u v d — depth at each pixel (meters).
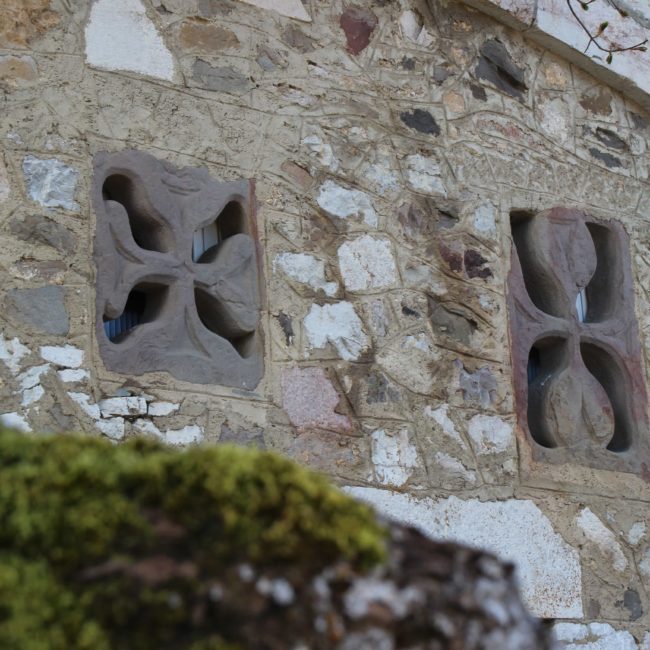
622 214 7.80
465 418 6.53
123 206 5.65
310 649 2.40
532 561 6.55
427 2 7.21
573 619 6.61
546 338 7.12
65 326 5.24
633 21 8.07
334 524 2.54
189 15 6.13
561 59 7.82
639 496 7.13
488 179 7.14
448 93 7.13
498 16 7.45
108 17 5.84
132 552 2.46
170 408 5.45
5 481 2.54
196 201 5.86
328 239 6.31
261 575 2.45
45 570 2.44
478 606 2.56
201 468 2.59
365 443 6.09
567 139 7.68
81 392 5.20
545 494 6.74
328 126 6.52
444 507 6.29
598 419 7.07
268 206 6.13
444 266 6.73
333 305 6.21
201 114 6.02
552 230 7.30
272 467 2.64
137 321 5.72
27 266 5.23
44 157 5.43
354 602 2.46
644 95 8.07
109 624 2.40
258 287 5.98
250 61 6.31
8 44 5.51
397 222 6.62
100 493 2.53
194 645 2.38
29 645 2.36
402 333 6.41
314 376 6.02
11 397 5.02
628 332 7.53
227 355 5.74
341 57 6.71
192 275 5.73
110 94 5.73
